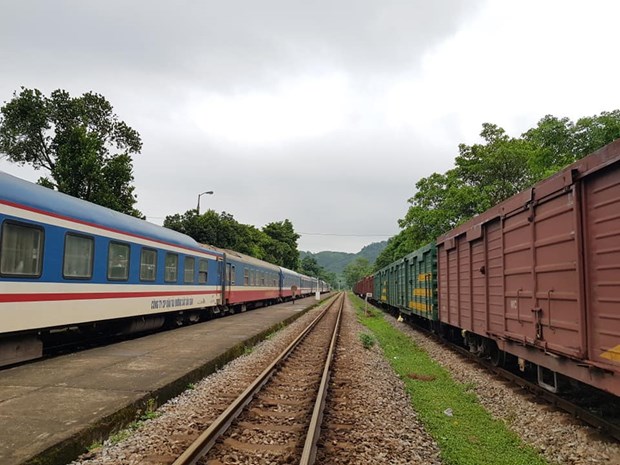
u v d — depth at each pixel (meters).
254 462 4.62
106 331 12.36
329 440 5.30
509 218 7.49
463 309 10.82
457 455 5.09
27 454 4.09
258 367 9.97
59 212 9.36
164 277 14.56
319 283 76.81
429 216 24.61
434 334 16.61
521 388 8.05
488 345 9.99
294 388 8.08
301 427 5.72
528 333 6.73
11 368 8.16
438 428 6.10
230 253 23.50
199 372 8.45
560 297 5.67
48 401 5.86
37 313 8.64
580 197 5.18
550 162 20.52
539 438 5.76
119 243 11.77
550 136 21.05
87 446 4.81
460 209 22.31
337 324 19.09
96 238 10.69
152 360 9.08
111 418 5.32
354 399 7.26
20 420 5.07
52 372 7.79
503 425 6.39
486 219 8.61
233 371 9.51
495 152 21.27
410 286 19.77
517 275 7.18
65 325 9.55
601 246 4.80
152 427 5.61
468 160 22.31
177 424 5.72
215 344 11.55
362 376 9.16
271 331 16.72
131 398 6.02
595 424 5.75
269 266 33.56
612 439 5.41
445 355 12.34
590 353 4.96
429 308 14.98
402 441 5.44
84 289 10.16
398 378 9.44
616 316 4.52
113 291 11.39
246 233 50.19
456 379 9.52
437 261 13.94
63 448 4.44
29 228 8.48
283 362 10.41
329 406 6.74
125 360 9.05
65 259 9.52
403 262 21.58
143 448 4.88
